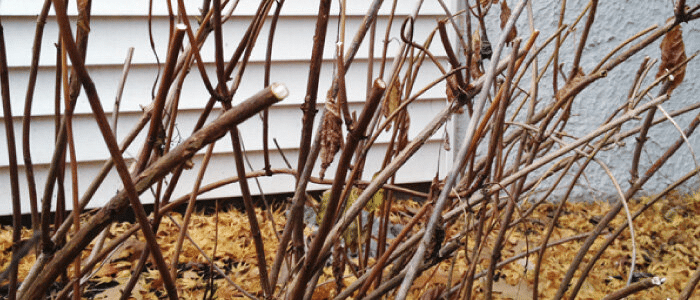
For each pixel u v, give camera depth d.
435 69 3.52
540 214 3.47
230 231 3.04
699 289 2.70
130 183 0.86
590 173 3.74
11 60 3.09
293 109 3.48
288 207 3.41
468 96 1.28
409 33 1.48
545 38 3.47
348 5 3.40
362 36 1.35
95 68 3.22
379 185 1.23
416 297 2.38
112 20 3.21
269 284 1.41
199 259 2.78
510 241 3.05
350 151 1.01
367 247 1.79
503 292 2.59
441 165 3.65
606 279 2.79
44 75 3.15
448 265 2.74
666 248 3.15
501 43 1.12
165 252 2.83
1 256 2.66
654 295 2.63
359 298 1.37
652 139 3.77
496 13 3.36
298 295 1.21
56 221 1.28
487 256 2.84
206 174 3.45
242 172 1.25
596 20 3.55
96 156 3.28
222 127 0.76
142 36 3.26
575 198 3.75
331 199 1.08
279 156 3.51
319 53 1.19
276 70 3.42
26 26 3.10
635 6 3.58
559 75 3.52
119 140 3.29
